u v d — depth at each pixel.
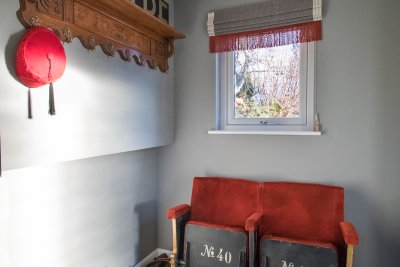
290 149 2.28
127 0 1.75
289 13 2.19
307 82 2.25
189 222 2.10
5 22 1.24
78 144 1.64
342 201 1.93
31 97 1.36
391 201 2.02
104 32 1.80
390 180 2.01
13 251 1.44
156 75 2.40
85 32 1.65
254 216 1.96
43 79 1.36
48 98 1.44
